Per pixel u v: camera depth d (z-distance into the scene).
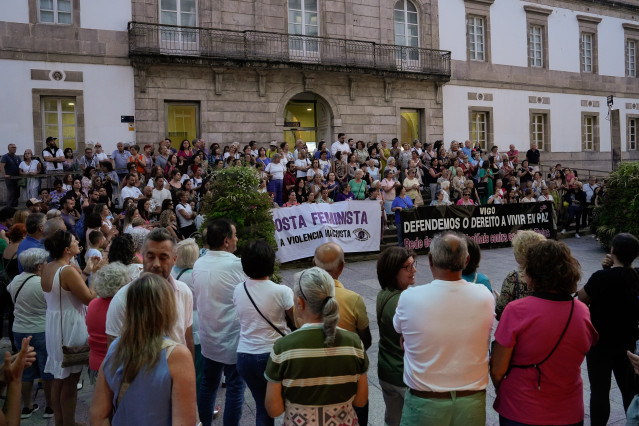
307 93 18.78
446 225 12.55
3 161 12.75
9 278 5.76
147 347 2.28
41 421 4.65
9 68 14.32
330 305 2.60
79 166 13.87
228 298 3.96
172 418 2.28
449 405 2.70
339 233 11.59
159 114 16.06
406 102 20.14
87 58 15.17
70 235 4.36
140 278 2.40
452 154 17.05
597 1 25.05
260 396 3.57
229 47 16.91
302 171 14.54
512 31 22.86
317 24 18.70
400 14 20.44
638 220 11.98
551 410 2.68
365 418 3.47
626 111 26.23
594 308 3.77
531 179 17.81
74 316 4.16
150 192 10.30
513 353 2.79
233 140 17.06
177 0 16.42
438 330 2.72
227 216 6.55
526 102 23.22
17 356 2.55
